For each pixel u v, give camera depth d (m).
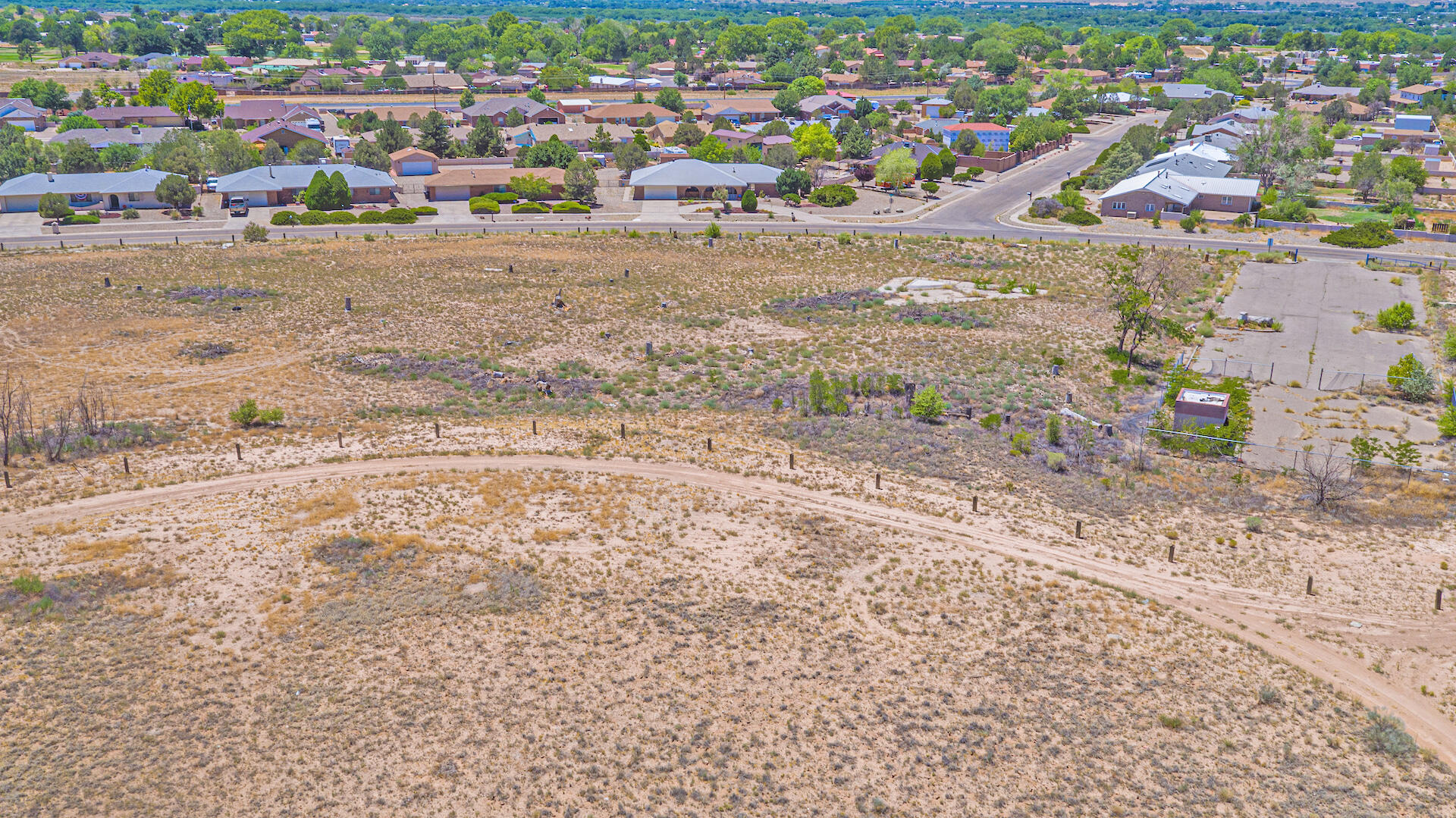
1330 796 36.34
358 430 67.62
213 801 35.56
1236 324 95.00
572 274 111.56
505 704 40.75
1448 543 53.66
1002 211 148.88
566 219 141.62
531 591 48.38
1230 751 38.75
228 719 39.56
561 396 75.81
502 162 169.50
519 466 61.88
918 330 93.12
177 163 152.75
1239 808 35.72
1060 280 111.38
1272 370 82.50
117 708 39.88
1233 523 56.12
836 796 36.38
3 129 179.75
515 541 52.84
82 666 42.22
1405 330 93.31
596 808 35.72
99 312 93.00
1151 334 91.38
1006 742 39.06
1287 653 44.78
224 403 71.88
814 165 171.25
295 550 51.41
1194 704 41.38
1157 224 137.38
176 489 57.75
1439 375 81.44
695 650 44.34
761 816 35.44
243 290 101.50
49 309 93.69
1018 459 64.31
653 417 71.56
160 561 50.09
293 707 40.28
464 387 76.94
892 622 46.62
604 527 54.50
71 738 38.25
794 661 43.78
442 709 40.41
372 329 90.31
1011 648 44.88
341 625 45.44
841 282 110.31
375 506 56.19
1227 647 45.09
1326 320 96.75
